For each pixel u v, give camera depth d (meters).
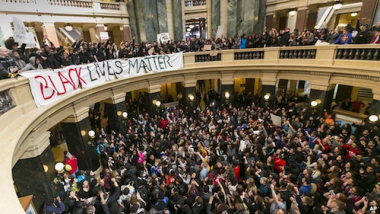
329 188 5.51
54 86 6.41
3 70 4.78
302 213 4.92
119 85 10.02
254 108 12.07
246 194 5.45
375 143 7.17
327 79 9.59
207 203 5.20
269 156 7.02
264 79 11.84
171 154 7.80
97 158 8.93
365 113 10.41
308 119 10.26
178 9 16.02
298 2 13.70
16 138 3.72
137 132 10.01
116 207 5.05
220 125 10.20
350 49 8.63
